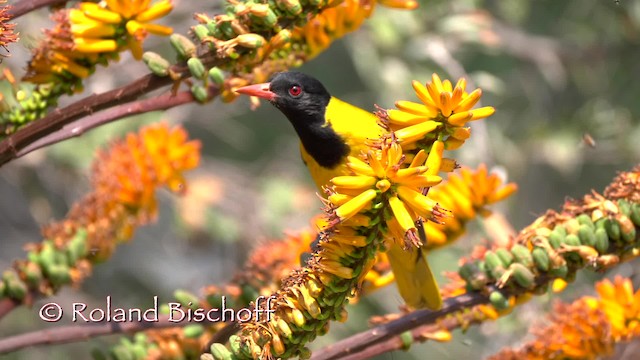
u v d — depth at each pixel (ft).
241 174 54.24
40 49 19.38
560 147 51.34
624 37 51.65
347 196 14.83
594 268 18.24
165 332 21.53
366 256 15.71
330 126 23.71
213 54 18.90
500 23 52.90
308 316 16.02
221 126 54.49
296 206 52.75
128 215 23.31
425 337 20.70
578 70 52.26
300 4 18.85
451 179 22.04
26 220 56.54
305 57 22.31
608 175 55.36
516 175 51.80
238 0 19.60
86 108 18.57
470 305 19.42
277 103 23.61
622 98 51.72
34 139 18.52
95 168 23.50
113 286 55.11
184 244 57.52
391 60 48.29
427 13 48.16
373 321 20.33
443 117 15.15
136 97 19.08
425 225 22.09
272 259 21.22
